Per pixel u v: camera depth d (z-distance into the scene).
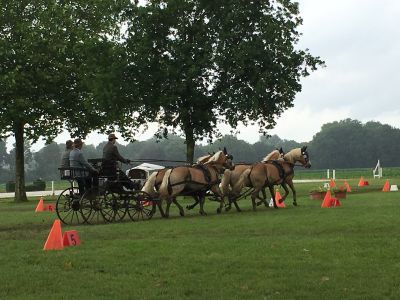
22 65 30.66
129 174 33.59
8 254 10.34
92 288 7.52
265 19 28.45
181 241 11.23
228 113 29.28
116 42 29.72
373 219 14.01
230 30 28.28
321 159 163.38
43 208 23.44
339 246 10.12
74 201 16.12
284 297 6.86
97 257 9.66
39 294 7.25
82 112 32.62
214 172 17.62
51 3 31.61
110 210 17.19
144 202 16.80
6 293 7.32
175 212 19.44
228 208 18.45
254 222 14.20
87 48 29.55
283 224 13.57
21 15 31.78
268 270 8.35
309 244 10.38
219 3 28.45
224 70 28.27
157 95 28.59
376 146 159.25
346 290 7.11
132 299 6.92
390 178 53.31
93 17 33.19
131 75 28.59
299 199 23.72
